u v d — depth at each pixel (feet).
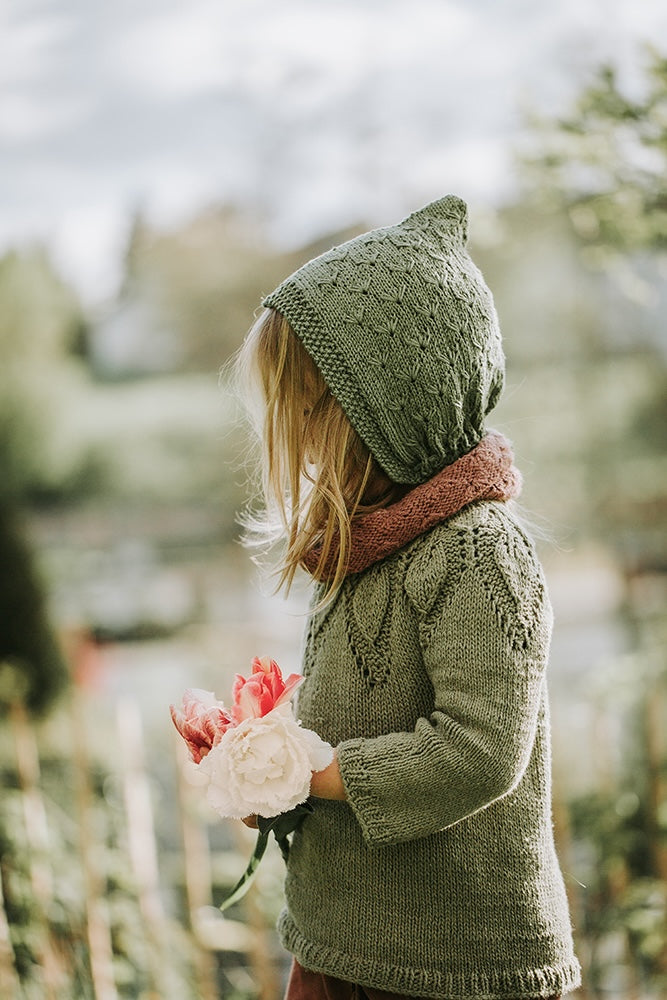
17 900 9.27
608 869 9.68
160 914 10.03
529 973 4.75
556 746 9.64
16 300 50.88
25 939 9.14
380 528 4.86
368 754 4.56
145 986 9.81
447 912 4.75
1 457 50.01
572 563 37.78
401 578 4.83
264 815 4.47
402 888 4.78
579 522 40.70
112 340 58.85
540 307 41.96
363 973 4.79
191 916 9.95
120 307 59.06
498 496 4.94
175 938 10.19
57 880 9.88
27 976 9.05
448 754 4.40
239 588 40.86
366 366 4.85
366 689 4.90
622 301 42.29
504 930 4.75
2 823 9.52
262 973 9.89
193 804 10.09
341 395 4.86
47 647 22.17
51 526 52.19
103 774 12.23
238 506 54.08
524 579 4.64
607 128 11.48
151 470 55.01
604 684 11.56
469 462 4.91
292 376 5.06
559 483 41.86
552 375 43.55
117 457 54.49
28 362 51.37
